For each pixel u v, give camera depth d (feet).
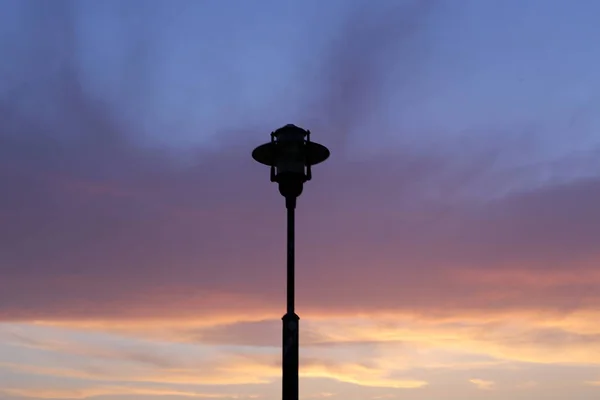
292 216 47.34
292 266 46.24
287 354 44.55
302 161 48.21
